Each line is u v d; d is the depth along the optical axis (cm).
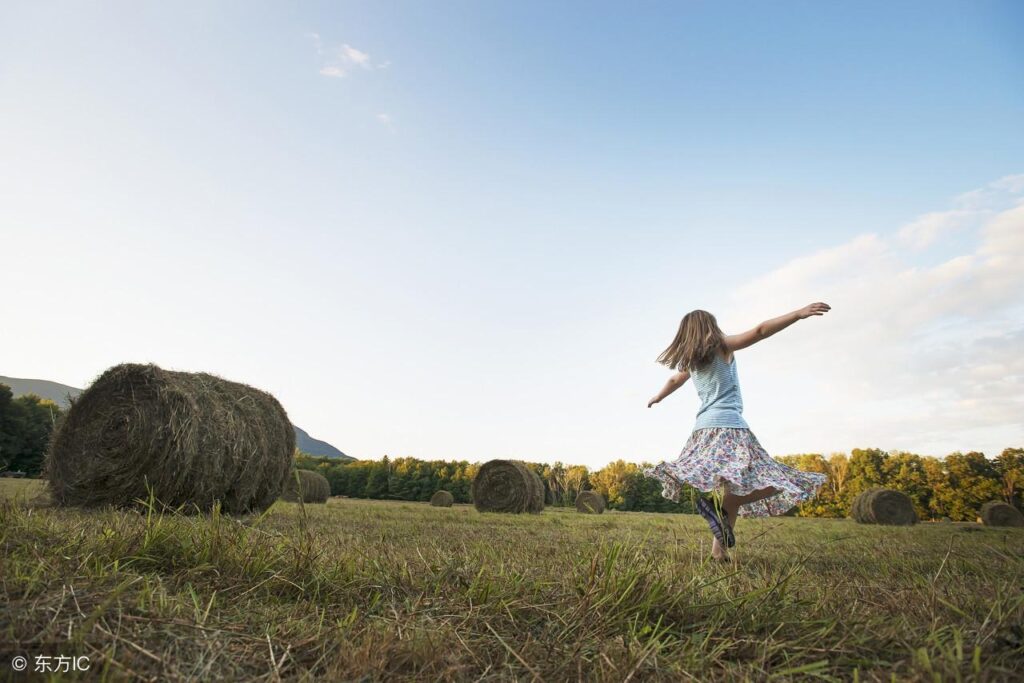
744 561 367
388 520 792
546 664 159
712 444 406
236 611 174
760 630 186
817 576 299
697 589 207
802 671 148
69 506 715
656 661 156
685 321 432
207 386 788
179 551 214
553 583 221
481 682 147
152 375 728
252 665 138
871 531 859
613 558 211
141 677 120
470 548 400
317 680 133
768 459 401
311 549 227
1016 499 4188
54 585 164
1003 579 279
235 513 802
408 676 143
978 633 169
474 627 184
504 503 1756
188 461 720
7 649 123
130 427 714
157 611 156
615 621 186
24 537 230
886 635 173
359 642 156
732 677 148
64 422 738
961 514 4269
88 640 132
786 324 402
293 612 180
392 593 215
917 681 135
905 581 282
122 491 709
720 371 420
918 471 4453
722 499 362
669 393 463
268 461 856
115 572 184
